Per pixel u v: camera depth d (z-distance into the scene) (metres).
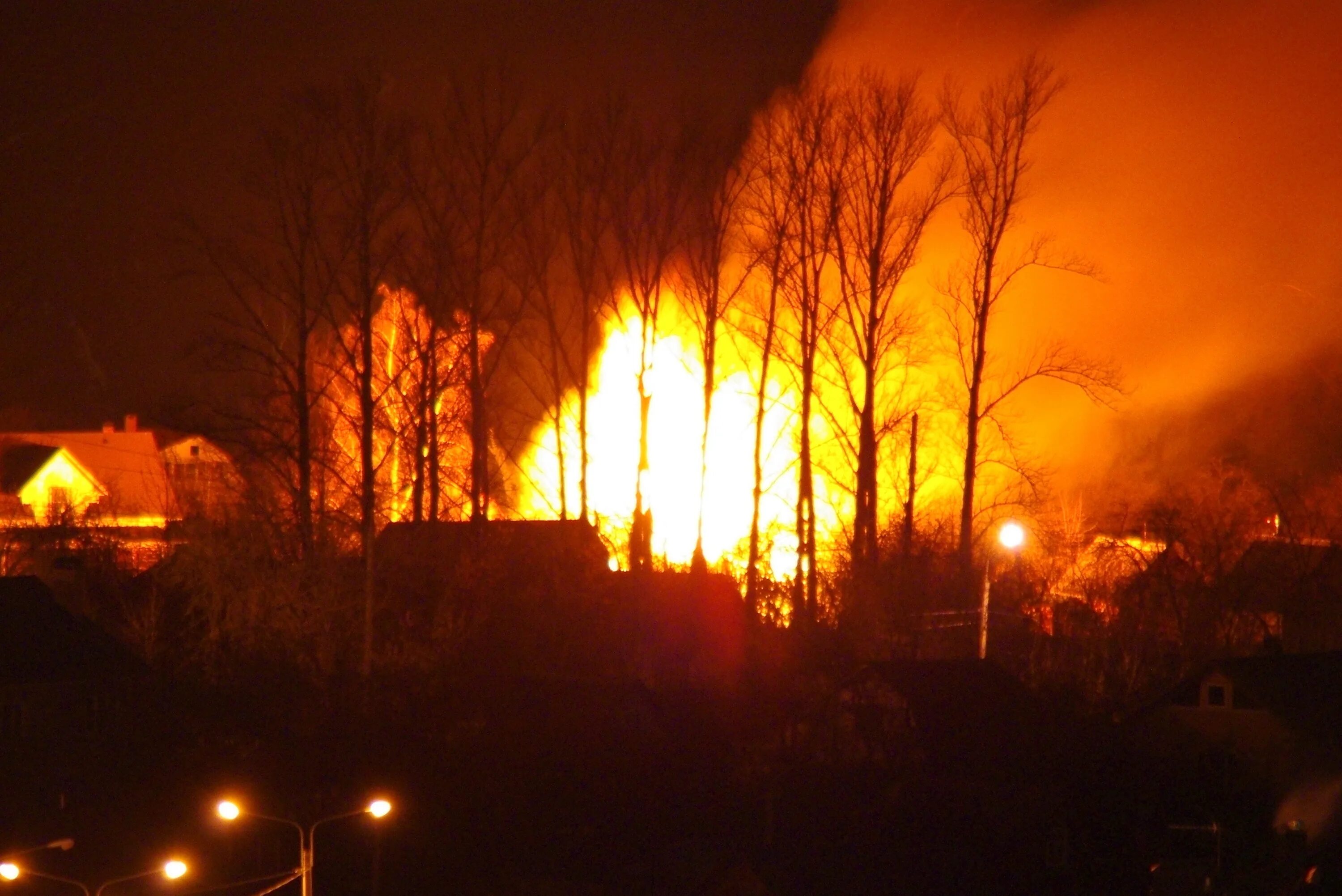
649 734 35.03
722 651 41.06
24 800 33.03
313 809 32.06
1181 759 36.72
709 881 29.50
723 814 32.94
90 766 34.25
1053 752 32.50
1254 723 36.31
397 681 34.66
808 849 31.00
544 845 31.52
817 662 39.81
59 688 34.75
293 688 35.00
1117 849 32.12
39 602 36.75
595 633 39.28
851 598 41.38
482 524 40.44
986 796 31.22
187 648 38.16
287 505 39.22
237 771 32.88
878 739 33.94
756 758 34.88
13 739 33.88
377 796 32.12
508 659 37.59
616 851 31.03
